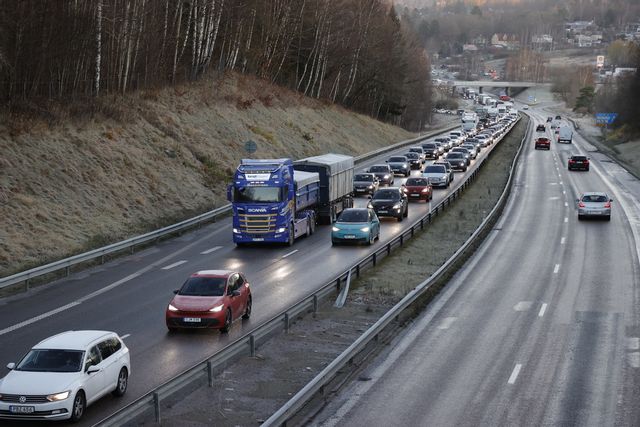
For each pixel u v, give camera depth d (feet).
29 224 132.77
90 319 91.61
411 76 577.02
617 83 599.57
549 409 62.28
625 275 118.42
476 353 78.48
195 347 80.02
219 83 281.13
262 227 141.28
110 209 155.63
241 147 241.14
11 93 169.78
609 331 86.84
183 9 284.82
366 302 100.48
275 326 87.66
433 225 168.35
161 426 58.08
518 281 114.42
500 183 251.60
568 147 421.59
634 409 62.18
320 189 171.01
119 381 65.41
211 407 62.39
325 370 64.34
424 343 82.33
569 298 103.45
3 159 146.92
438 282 111.96
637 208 197.06
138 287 109.50
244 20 322.34
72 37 191.52
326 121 347.97
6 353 77.56
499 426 58.59
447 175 242.58
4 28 173.27
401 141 422.82
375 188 220.84
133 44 230.68
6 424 58.54
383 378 70.69
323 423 59.57
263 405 63.21
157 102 228.43
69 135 170.91
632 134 481.46
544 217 181.57
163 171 187.93
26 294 105.70
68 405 57.88
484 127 605.31
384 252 135.33
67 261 115.65
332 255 135.03
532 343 82.12
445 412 61.77
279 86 349.82
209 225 169.78
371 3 439.63
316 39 387.96
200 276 90.17
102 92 209.77
